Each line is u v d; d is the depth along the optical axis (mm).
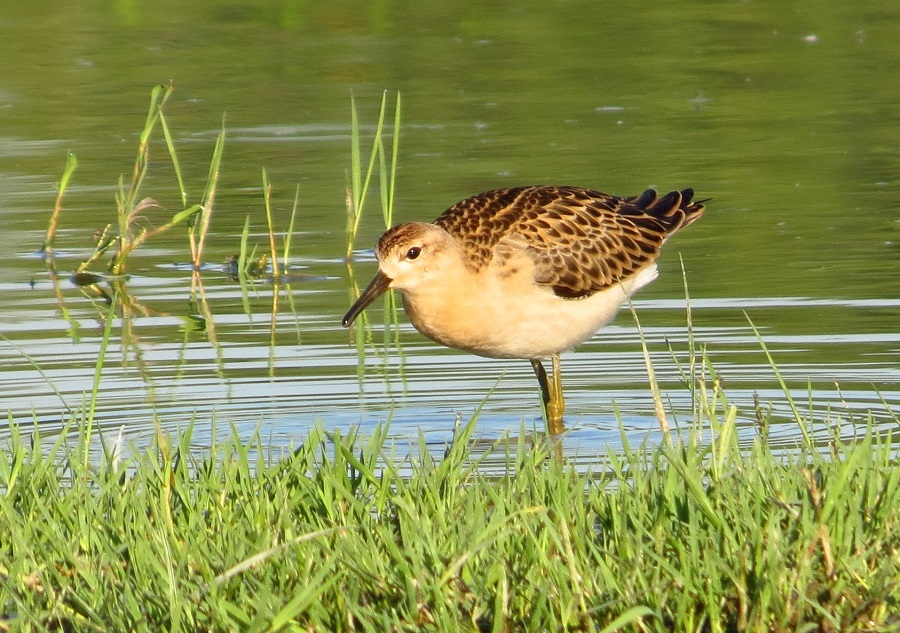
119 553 7758
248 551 7520
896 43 27109
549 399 12094
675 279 15320
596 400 12430
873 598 6867
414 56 27109
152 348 13758
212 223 18281
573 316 12336
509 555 7453
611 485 9539
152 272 16656
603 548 7359
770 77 24984
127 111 23469
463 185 18625
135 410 12000
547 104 23547
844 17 29469
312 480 8414
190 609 6961
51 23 29984
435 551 7172
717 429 8867
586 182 18625
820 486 8117
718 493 7812
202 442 11062
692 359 9797
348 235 16859
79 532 7941
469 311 12047
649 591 6914
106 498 8461
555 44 27891
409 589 6887
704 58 26453
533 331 12234
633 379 12875
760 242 16438
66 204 18891
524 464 8875
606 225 12703
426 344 14219
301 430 11453
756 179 18969
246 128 22438
